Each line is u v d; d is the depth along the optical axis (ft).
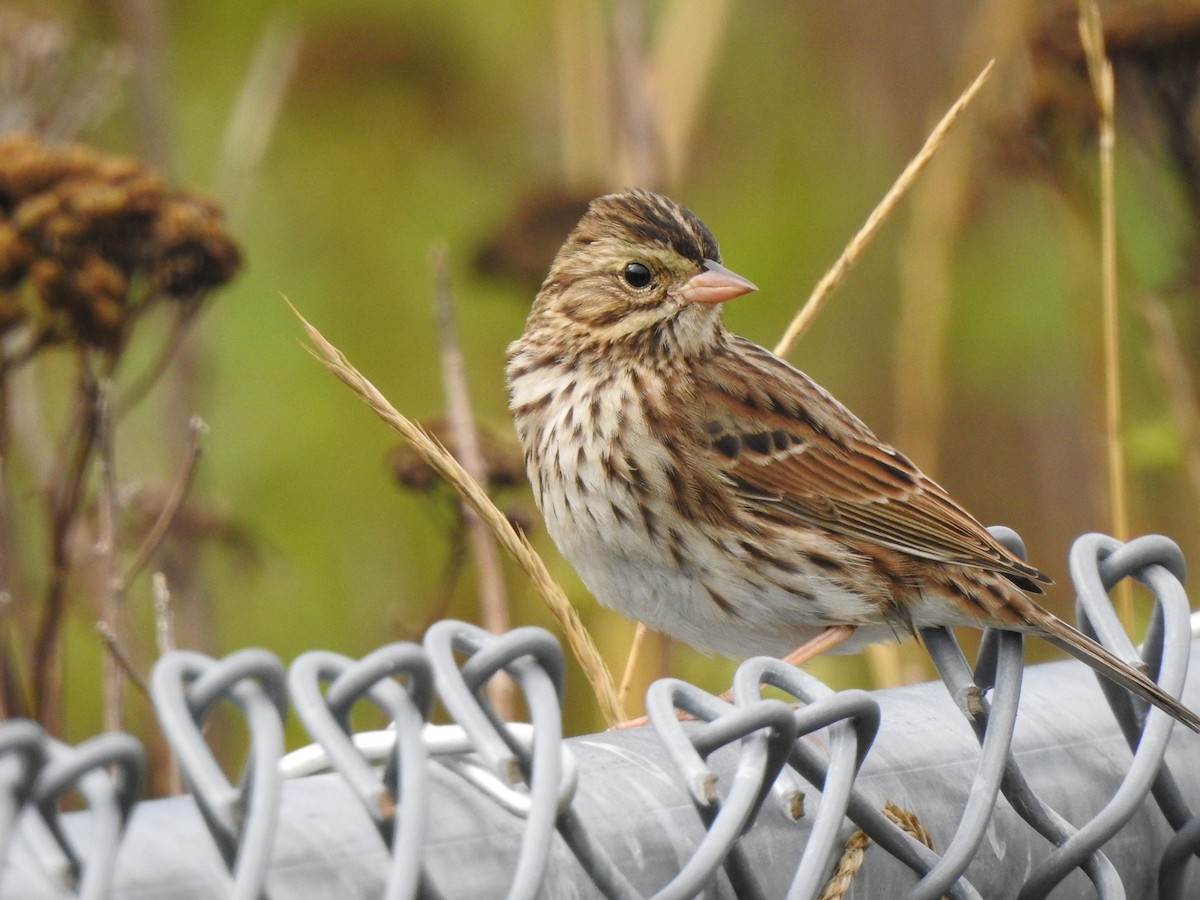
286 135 52.24
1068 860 16.81
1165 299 41.22
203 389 43.37
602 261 30.17
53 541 30.81
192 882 12.25
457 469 20.39
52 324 31.48
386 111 53.52
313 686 12.81
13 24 35.94
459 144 53.52
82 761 11.35
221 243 32.24
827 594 29.01
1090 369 39.24
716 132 54.29
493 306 48.60
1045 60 40.29
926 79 54.44
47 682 30.45
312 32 53.01
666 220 30.27
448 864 13.48
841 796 14.73
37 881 11.83
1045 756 17.30
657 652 34.71
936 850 16.24
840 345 51.29
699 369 30.27
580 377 30.01
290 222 50.75
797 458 29.55
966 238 49.62
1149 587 18.69
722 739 14.06
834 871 15.60
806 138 54.39
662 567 29.27
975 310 49.32
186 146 51.08
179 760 12.09
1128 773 17.07
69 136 36.37
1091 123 39.99
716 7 42.42
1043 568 49.49
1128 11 39.52
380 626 42.45
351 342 49.06
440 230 51.55
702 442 29.25
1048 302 48.75
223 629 42.60
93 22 45.68
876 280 51.78
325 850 12.96
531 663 13.75
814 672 36.40
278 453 45.52
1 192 31.37
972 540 28.45
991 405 50.01
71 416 37.47
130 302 34.71
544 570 20.86
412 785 12.64
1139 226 43.70
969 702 16.96
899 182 24.30
